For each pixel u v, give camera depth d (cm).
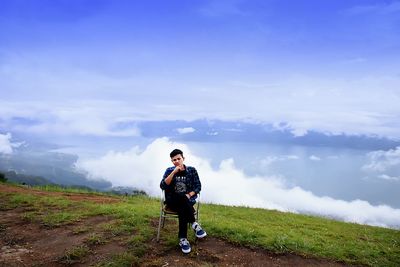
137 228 460
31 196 668
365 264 405
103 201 710
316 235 521
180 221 400
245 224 527
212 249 407
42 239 436
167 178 401
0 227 477
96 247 404
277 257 400
